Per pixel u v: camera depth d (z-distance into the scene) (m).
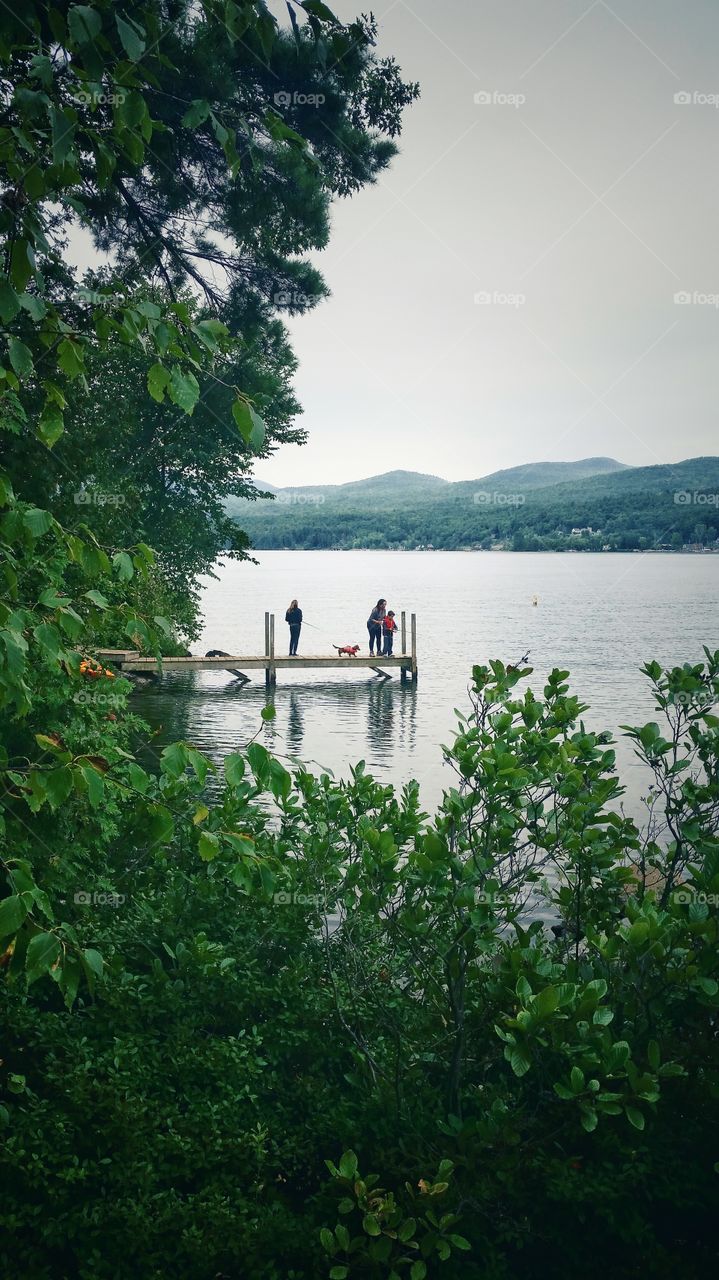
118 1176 3.57
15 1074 3.94
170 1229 3.48
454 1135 3.59
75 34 2.41
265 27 2.95
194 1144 3.74
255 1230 3.49
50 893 5.03
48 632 2.64
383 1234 3.31
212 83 10.88
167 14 6.43
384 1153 3.68
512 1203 3.60
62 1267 3.52
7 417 3.81
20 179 2.57
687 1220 3.71
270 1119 3.98
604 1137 3.62
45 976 4.75
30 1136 3.69
